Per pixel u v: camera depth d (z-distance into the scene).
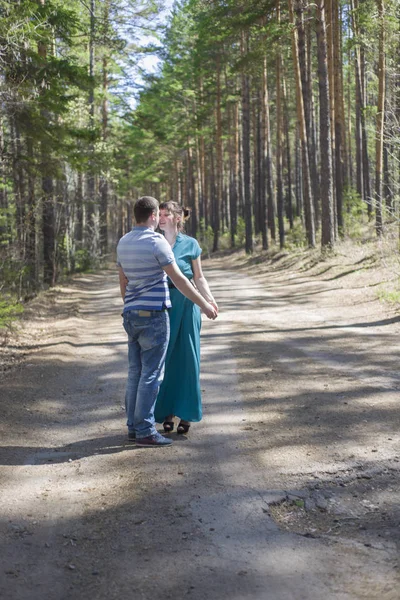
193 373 5.14
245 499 3.82
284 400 6.18
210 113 46.91
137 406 4.89
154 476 4.26
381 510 3.63
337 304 14.01
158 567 3.03
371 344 9.04
